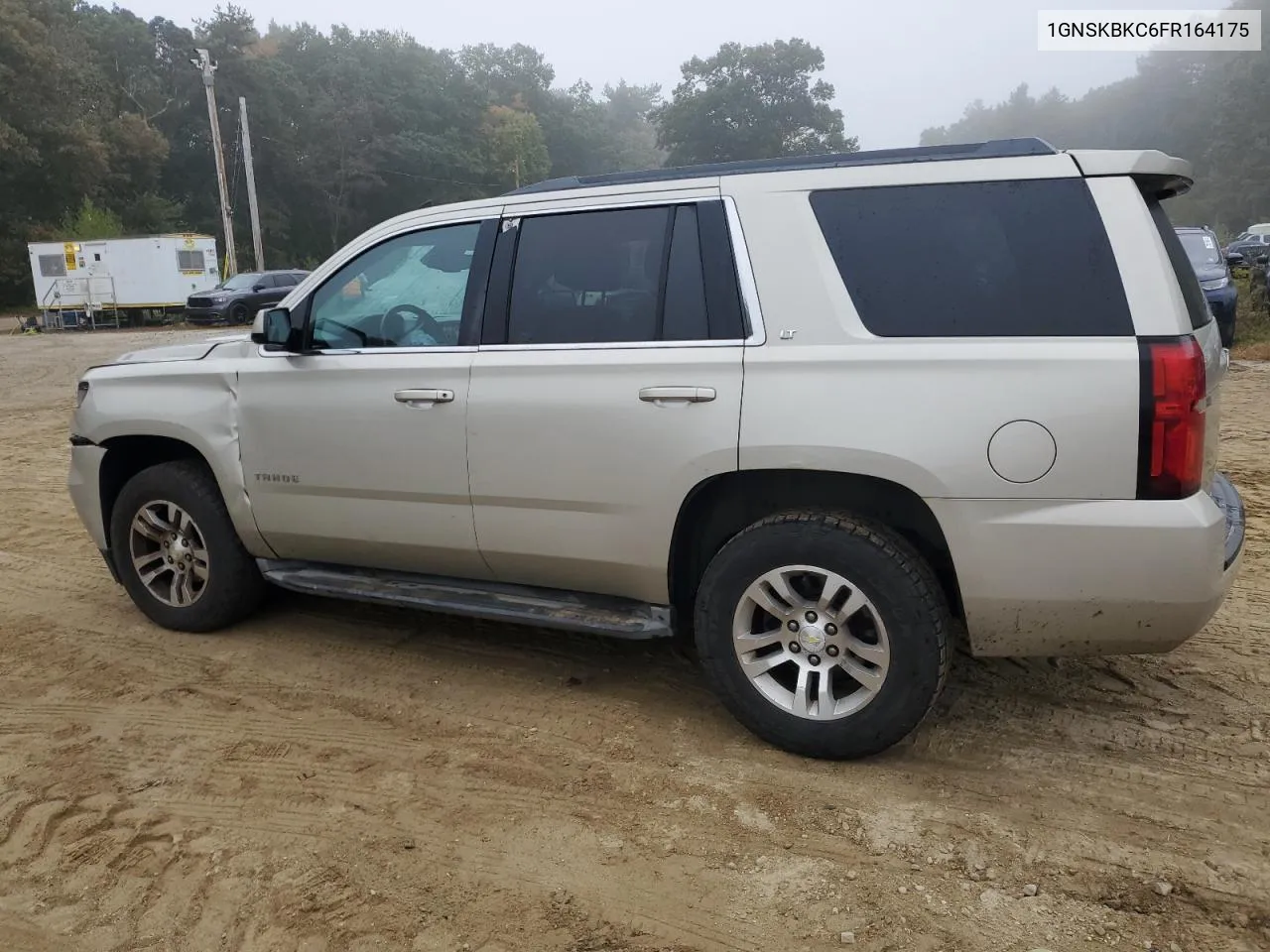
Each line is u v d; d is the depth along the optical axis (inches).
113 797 123.0
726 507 135.9
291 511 160.7
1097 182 113.5
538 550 141.4
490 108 3282.5
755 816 116.6
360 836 114.3
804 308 122.5
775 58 3149.6
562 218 139.9
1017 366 112.3
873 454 117.0
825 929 97.2
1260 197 3617.1
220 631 179.5
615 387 131.3
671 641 173.0
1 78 1731.1
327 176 2642.7
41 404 509.0
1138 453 109.0
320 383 154.1
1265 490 262.5
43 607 193.9
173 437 169.8
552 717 143.7
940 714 141.4
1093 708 142.1
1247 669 153.0
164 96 2306.8
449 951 95.1
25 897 105.0
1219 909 98.7
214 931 99.0
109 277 1145.4
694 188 131.6
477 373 140.9
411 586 157.3
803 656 126.9
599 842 112.3
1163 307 109.7
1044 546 113.0
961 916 98.5
